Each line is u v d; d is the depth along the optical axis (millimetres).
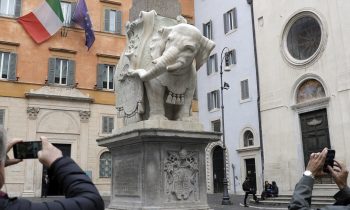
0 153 1573
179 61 5059
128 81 5754
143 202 4934
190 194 5207
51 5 23141
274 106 22281
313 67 20281
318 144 19734
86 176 1669
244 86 25109
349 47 18609
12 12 23750
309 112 20391
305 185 2211
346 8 18969
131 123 5543
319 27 20422
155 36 5598
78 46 25031
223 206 17062
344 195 2303
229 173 25703
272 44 22828
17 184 22172
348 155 18125
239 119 25203
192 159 5309
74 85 24484
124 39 26391
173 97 5355
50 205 1509
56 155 1690
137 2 6188
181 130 5098
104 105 25078
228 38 26859
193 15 30516
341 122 18578
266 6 23484
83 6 24062
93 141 24438
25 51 23609
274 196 19422
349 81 18422
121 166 5551
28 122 23047
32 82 23484
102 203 1624
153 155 5020
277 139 21891
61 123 23812
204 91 28656
